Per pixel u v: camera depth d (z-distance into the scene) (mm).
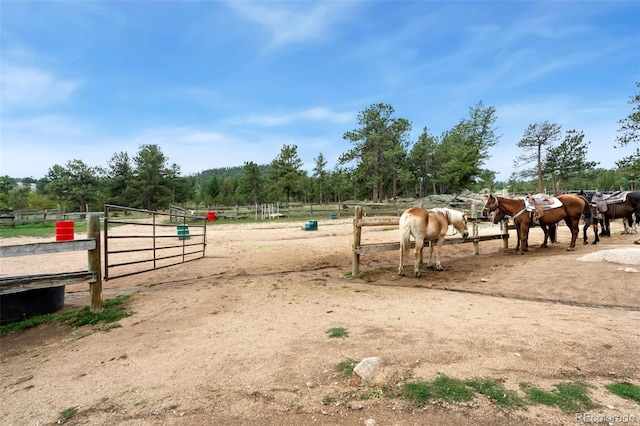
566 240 10750
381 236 14719
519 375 2568
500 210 9234
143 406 2447
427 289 5828
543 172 39906
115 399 2580
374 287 6031
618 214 10141
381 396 2375
